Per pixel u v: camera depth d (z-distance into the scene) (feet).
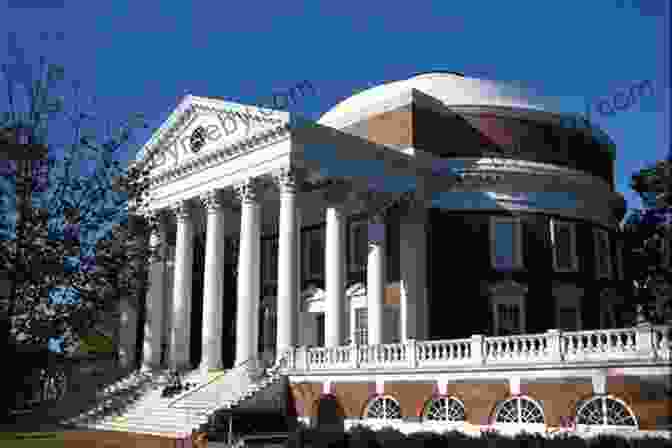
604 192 149.59
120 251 71.51
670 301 75.66
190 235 136.15
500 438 66.59
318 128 118.83
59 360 73.87
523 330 131.95
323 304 142.51
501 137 146.82
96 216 68.69
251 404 102.89
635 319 143.43
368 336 123.95
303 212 144.15
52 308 67.41
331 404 101.96
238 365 114.52
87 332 72.28
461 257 133.59
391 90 158.61
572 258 140.77
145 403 117.50
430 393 89.66
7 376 66.13
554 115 152.97
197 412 102.22
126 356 145.28
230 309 160.25
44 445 90.43
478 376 85.46
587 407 76.23
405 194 130.31
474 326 130.41
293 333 111.86
